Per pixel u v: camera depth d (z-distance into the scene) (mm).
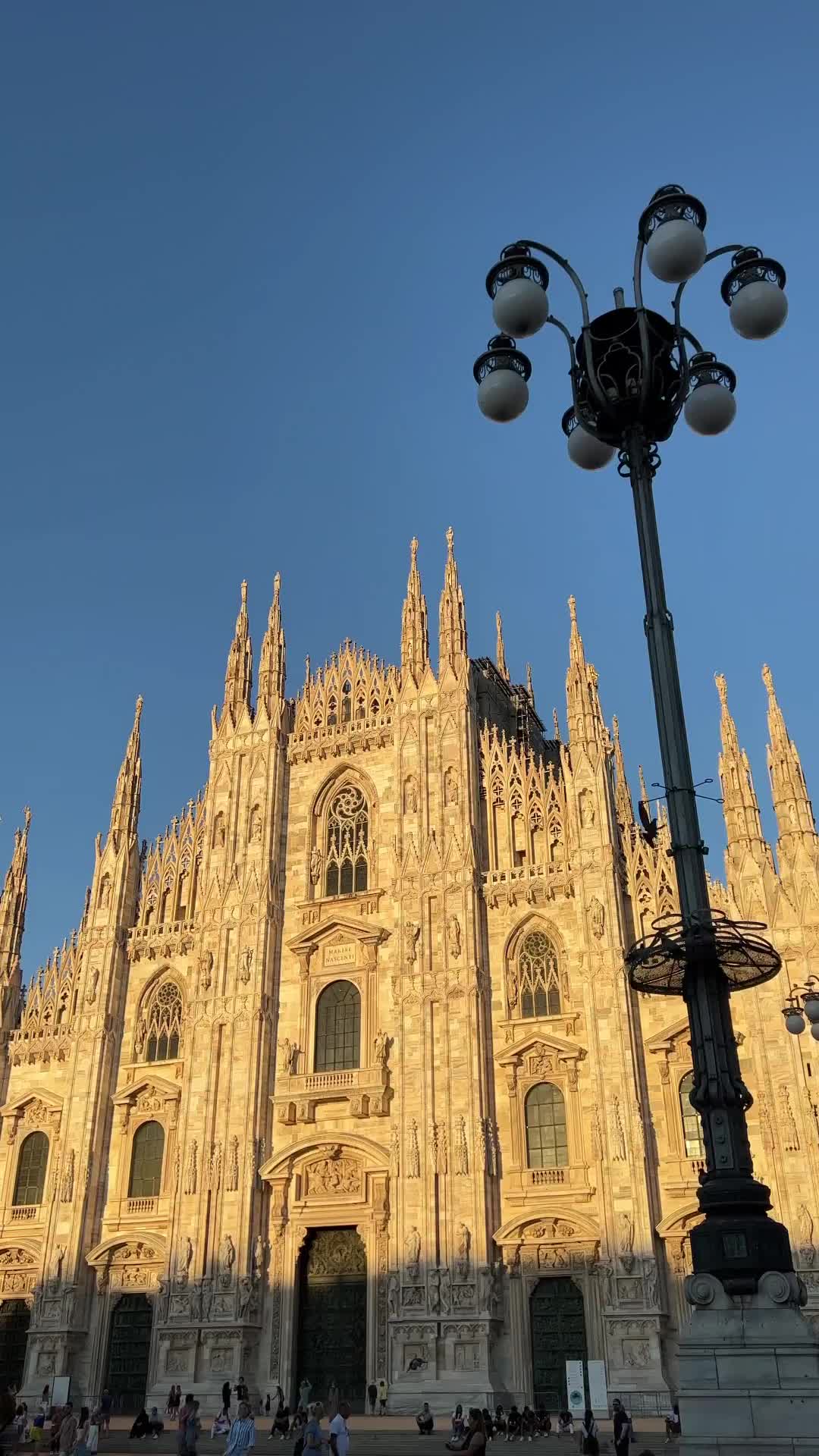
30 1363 60938
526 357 23328
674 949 20000
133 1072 67688
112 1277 62375
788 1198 50500
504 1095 58562
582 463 24391
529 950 61750
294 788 72312
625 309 21859
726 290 22062
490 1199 56094
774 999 53938
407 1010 61438
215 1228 60562
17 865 77562
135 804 75938
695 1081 19344
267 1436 48844
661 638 21047
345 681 74750
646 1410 49344
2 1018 72375
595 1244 53844
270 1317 58906
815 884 55625
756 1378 17000
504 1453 42938
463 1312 54125
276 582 78375
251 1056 63812
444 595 72062
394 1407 53281
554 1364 53031
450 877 63562
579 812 62344
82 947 71688
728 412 21859
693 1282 17953
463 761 66688
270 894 68375
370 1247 58281
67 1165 65062
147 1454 48531
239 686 75750
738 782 59312
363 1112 60688
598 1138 55000
